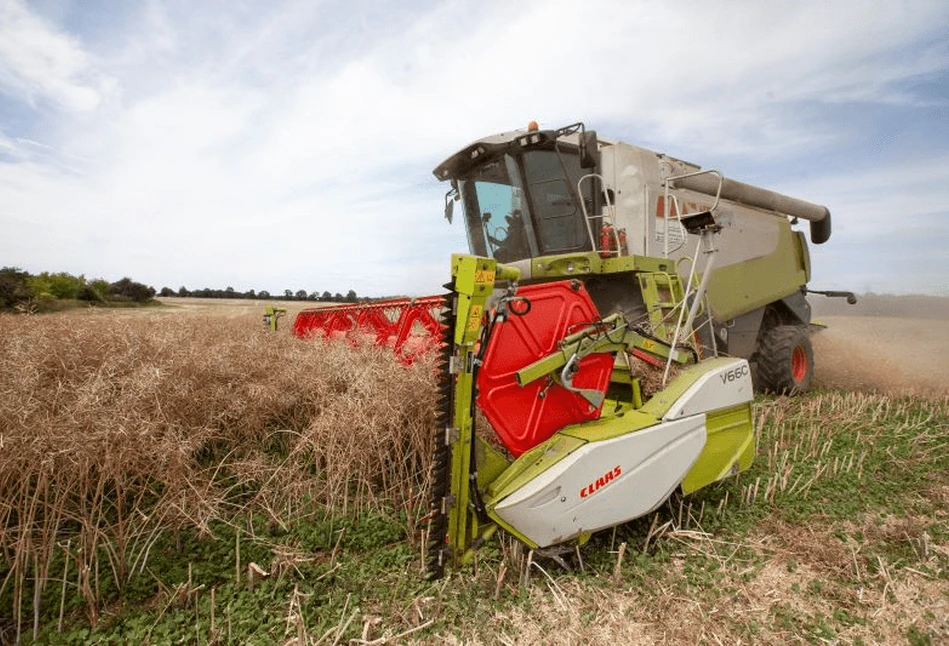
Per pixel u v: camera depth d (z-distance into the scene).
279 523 3.32
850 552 3.13
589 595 2.65
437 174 6.56
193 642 2.43
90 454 2.77
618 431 2.92
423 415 3.80
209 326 7.07
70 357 4.30
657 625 2.47
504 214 6.25
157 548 3.19
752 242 7.39
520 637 2.39
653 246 5.80
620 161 5.91
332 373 4.72
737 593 2.70
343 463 3.60
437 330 4.80
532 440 2.93
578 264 4.77
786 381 7.27
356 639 2.38
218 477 4.00
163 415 3.41
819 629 2.45
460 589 2.71
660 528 3.13
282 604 2.66
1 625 2.60
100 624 2.56
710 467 3.44
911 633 2.40
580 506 2.67
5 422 2.77
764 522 3.49
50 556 2.67
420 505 3.40
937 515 3.64
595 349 3.13
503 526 2.60
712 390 3.40
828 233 9.58
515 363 2.83
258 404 4.34
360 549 3.24
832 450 4.94
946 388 7.52
